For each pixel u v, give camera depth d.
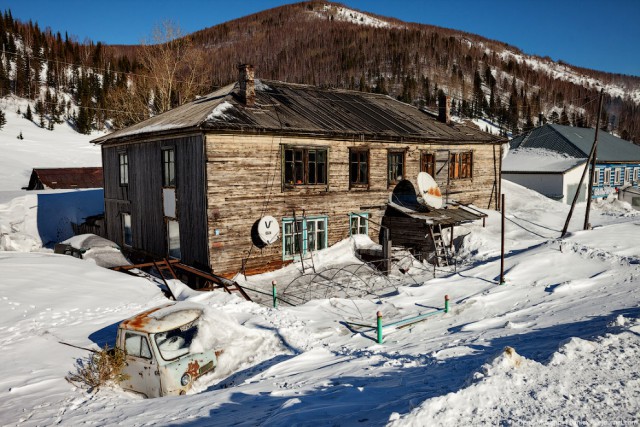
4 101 122.25
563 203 34.94
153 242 22.27
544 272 16.81
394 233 23.55
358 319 13.36
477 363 7.66
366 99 29.12
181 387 8.84
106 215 27.14
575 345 7.21
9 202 31.52
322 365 9.42
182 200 19.70
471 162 28.30
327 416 5.67
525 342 8.98
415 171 25.14
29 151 78.50
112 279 16.64
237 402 7.20
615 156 43.78
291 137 20.20
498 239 23.47
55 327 12.39
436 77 178.12
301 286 18.14
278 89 24.88
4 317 12.84
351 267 20.61
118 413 7.38
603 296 13.08
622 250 18.72
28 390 8.80
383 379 7.66
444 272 19.97
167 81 43.50
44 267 16.78
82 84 132.62
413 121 27.14
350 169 22.53
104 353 9.21
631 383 5.70
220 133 18.27
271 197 19.81
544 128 47.66
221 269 18.55
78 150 86.69
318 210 21.34
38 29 165.75
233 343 10.14
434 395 5.91
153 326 9.21
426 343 10.48
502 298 14.61
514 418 4.95
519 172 40.84
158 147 21.16
